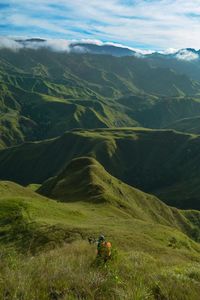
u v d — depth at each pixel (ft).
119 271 36.94
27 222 136.98
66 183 371.76
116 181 432.66
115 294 28.48
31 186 542.16
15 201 170.81
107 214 238.89
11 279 27.86
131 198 420.36
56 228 121.19
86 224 159.53
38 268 33.14
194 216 507.71
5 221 146.30
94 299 27.71
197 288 33.88
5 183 286.66
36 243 111.24
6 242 119.14
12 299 24.97
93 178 359.05
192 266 47.29
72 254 51.37
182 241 171.22
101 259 40.19
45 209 174.70
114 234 122.01
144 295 28.94
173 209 482.28
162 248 112.68
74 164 442.09
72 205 261.44
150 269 41.32
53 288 28.37
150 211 424.87
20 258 40.73
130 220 196.65
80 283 29.40
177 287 32.71
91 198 295.07
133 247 108.17
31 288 27.12
